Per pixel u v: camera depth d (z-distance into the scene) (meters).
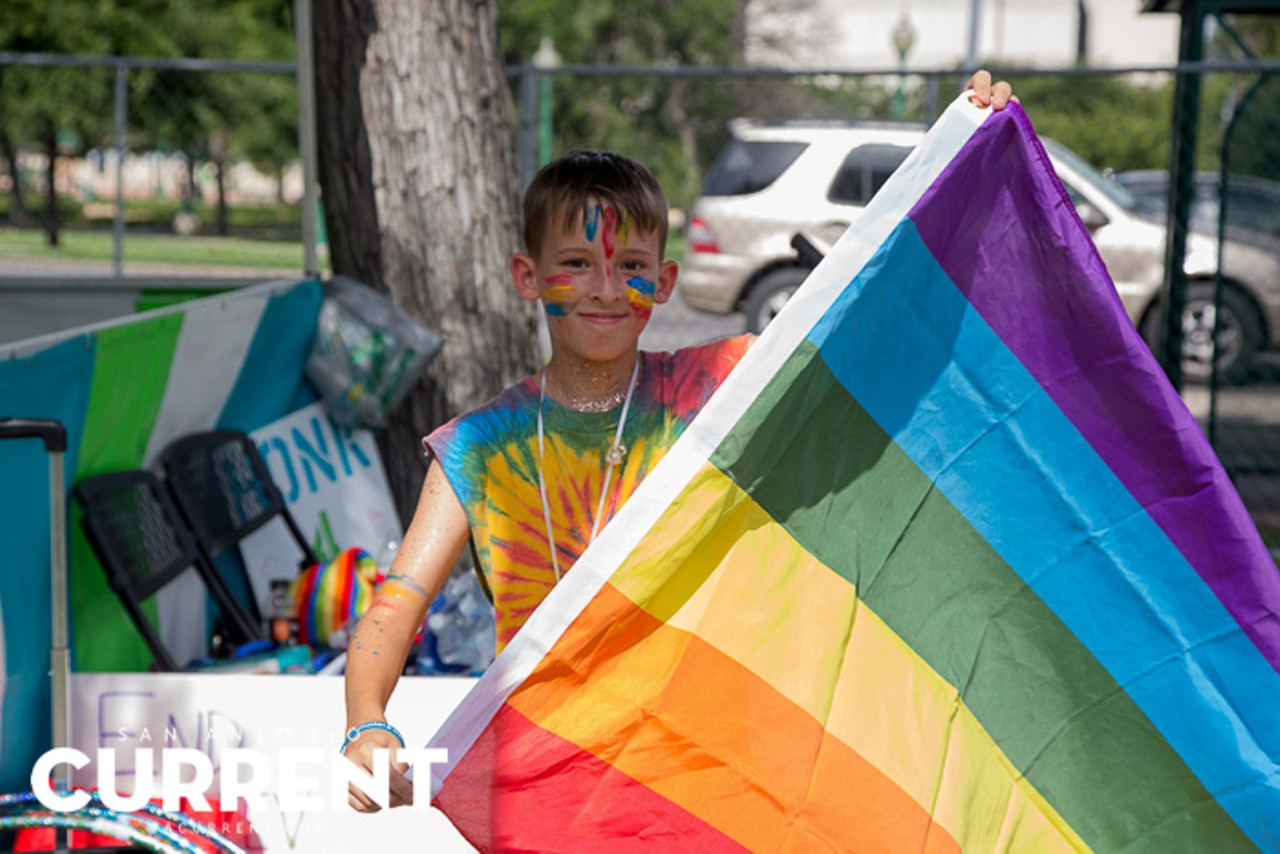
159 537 4.67
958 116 2.56
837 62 39.88
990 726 2.67
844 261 2.44
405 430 6.13
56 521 3.66
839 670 2.49
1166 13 9.91
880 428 2.53
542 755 2.34
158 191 26.02
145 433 4.86
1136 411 2.62
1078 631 2.67
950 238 2.58
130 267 17.92
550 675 2.33
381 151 5.95
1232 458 10.04
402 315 5.93
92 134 25.03
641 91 23.48
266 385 5.74
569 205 2.52
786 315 2.39
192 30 26.78
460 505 2.49
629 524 2.32
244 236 20.98
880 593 2.57
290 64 10.45
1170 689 2.67
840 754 2.46
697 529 2.34
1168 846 2.69
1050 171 2.61
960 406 2.62
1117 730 2.69
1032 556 2.66
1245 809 2.66
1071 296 2.61
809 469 2.46
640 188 2.54
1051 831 2.68
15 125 23.48
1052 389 2.64
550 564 2.54
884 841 2.45
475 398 6.07
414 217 5.96
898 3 40.62
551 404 2.58
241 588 5.41
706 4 32.88
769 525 2.45
